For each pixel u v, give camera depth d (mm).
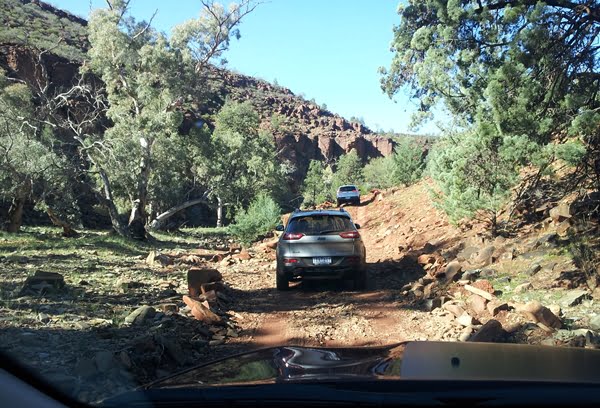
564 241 10594
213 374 2557
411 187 33562
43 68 35844
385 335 7480
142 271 13484
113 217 30734
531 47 8484
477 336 6645
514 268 10320
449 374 2186
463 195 11883
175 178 45125
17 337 5895
